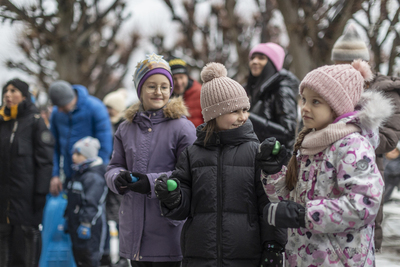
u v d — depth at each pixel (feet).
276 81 12.98
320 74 6.61
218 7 53.62
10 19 32.22
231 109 7.73
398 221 19.99
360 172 6.27
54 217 13.12
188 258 7.72
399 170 21.84
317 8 24.08
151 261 8.91
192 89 14.55
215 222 7.50
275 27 47.14
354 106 6.89
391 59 19.86
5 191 12.93
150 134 9.13
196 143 8.04
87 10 42.01
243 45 50.01
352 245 6.48
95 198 12.63
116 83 62.69
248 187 7.57
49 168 13.23
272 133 12.48
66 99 14.70
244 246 7.40
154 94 9.14
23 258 13.11
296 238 6.88
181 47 56.70
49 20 37.11
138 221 8.92
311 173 6.70
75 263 12.99
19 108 13.12
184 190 7.83
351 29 10.48
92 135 15.40
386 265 13.92
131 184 8.48
